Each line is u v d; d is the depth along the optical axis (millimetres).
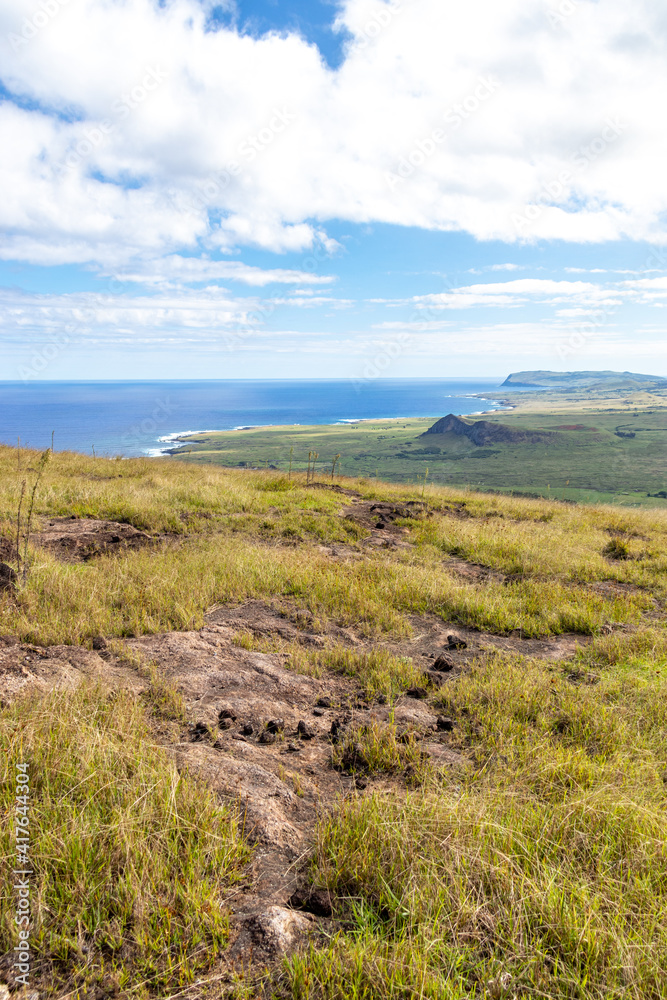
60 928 2131
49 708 3500
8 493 10758
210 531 10188
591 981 2027
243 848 2615
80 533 9141
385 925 2285
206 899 2242
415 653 5805
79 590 6008
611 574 9242
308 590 7246
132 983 1965
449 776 3467
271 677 4754
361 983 1962
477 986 2016
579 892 2389
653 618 7246
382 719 4277
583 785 3291
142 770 2924
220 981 1992
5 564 6094
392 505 14195
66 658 4520
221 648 5234
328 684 4891
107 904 2230
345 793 3281
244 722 4027
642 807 2973
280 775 3381
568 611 7117
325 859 2639
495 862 2514
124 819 2531
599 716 4289
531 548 10164
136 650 4852
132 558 7660
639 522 14367
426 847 2627
